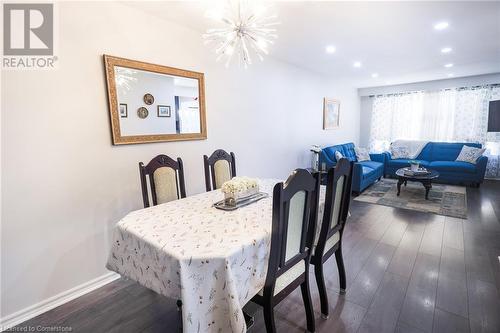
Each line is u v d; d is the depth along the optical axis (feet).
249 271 3.98
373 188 16.38
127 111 7.19
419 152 19.61
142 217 5.11
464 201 13.34
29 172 5.61
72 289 6.40
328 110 18.25
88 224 6.62
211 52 9.52
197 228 4.52
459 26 8.89
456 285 6.44
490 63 14.14
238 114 10.97
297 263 4.69
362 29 9.08
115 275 7.16
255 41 5.85
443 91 19.65
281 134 13.76
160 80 7.97
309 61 13.48
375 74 17.12
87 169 6.52
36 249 5.81
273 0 6.91
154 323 5.47
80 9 6.17
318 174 4.50
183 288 3.43
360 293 6.23
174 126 8.46
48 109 5.81
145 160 7.79
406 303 5.84
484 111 18.22
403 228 10.07
